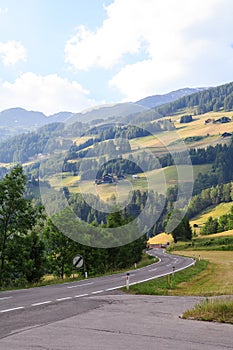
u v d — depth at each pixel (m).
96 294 17.17
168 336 8.09
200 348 7.13
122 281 24.97
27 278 38.03
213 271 38.66
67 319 10.09
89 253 42.78
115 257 45.47
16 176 35.81
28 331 8.52
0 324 9.43
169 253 77.50
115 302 13.80
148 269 39.50
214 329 8.81
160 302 13.83
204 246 88.62
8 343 7.40
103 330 8.68
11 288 22.73
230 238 89.00
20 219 35.97
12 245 35.72
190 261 52.16
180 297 15.63
